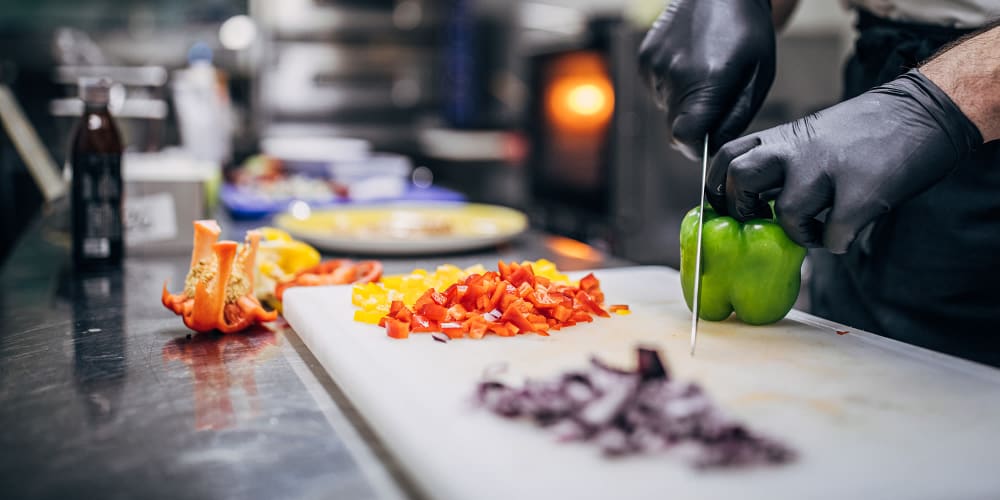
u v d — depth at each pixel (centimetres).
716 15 114
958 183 122
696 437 65
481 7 407
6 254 240
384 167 334
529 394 72
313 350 99
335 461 69
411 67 409
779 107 342
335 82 402
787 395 77
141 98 258
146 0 380
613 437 65
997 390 79
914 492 59
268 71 391
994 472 62
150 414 79
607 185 287
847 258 139
